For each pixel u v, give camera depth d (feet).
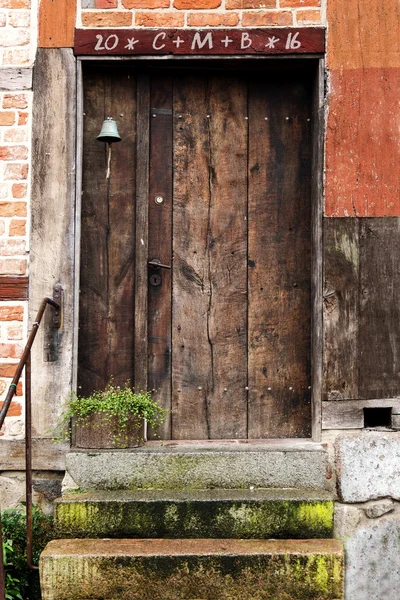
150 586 10.72
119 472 12.17
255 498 11.57
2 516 12.19
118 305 13.46
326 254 12.78
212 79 13.62
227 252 13.62
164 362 13.61
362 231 12.79
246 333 13.62
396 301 12.80
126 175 13.52
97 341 13.42
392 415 12.75
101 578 10.70
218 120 13.61
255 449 12.39
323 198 12.80
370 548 12.14
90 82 13.47
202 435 13.57
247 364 13.62
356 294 12.78
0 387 12.59
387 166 12.76
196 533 11.50
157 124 13.61
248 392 13.60
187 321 13.61
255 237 13.62
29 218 12.73
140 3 12.80
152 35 12.75
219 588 10.75
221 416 13.60
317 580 10.77
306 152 13.60
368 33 12.77
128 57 12.84
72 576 10.71
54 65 12.75
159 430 13.53
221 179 13.57
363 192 12.78
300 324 13.61
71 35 12.76
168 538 11.49
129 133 13.52
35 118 12.74
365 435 12.46
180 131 13.64
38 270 12.70
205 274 13.61
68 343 12.66
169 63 13.07
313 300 13.17
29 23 12.78
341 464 12.23
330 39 12.75
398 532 12.16
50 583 10.68
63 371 12.63
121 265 13.50
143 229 13.33
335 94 12.76
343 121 12.75
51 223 12.73
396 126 12.75
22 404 12.60
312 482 12.21
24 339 12.64
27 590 11.89
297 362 13.61
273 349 13.62
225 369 13.62
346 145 12.76
